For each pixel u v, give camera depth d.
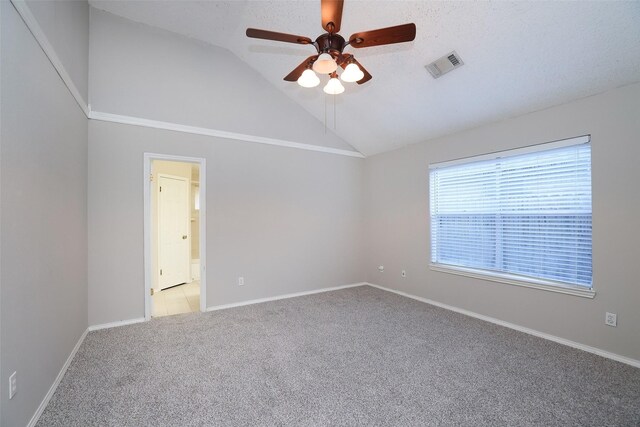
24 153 1.56
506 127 3.12
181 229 5.04
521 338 2.78
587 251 2.56
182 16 3.14
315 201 4.56
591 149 2.50
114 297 3.08
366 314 3.48
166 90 3.37
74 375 2.13
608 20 1.98
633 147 2.29
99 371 2.19
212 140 3.67
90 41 2.97
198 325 3.12
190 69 3.52
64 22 2.20
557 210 2.75
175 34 3.43
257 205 4.00
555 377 2.11
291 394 1.92
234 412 1.74
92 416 1.70
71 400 1.84
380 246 4.79
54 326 1.97
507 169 3.16
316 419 1.68
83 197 2.77
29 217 1.62
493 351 2.52
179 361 2.35
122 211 3.12
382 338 2.79
